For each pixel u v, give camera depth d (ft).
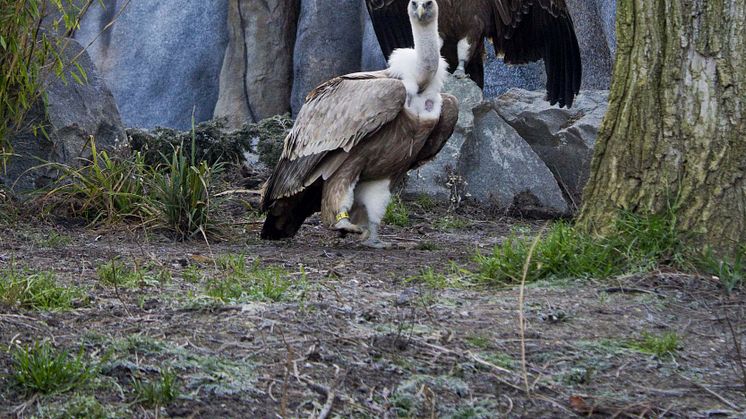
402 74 40.52
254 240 44.34
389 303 28.14
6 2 41.50
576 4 81.87
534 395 21.65
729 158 32.24
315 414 19.95
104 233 42.78
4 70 43.78
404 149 40.93
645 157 33.47
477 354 23.52
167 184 46.34
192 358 22.03
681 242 31.91
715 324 27.14
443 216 57.72
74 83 49.80
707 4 33.01
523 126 64.90
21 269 31.37
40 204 45.09
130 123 98.94
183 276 31.14
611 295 29.45
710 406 21.48
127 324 24.53
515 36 64.90
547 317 26.94
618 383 22.59
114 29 99.96
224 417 19.61
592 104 65.77
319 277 32.35
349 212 42.88
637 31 34.09
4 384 20.08
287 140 42.27
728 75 32.63
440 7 61.57
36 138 47.21
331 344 23.58
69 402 19.52
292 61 95.20
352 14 90.84
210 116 98.58
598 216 34.24
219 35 98.12
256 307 26.30
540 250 32.24
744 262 31.09
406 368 22.50
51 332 23.41
